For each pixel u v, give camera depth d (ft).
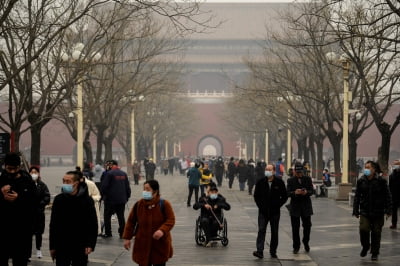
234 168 330.54
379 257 109.50
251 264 102.94
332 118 252.01
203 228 122.83
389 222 164.45
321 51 233.96
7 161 79.30
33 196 80.07
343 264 102.83
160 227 75.31
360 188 107.04
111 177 131.64
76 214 76.33
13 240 78.79
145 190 75.66
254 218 180.24
